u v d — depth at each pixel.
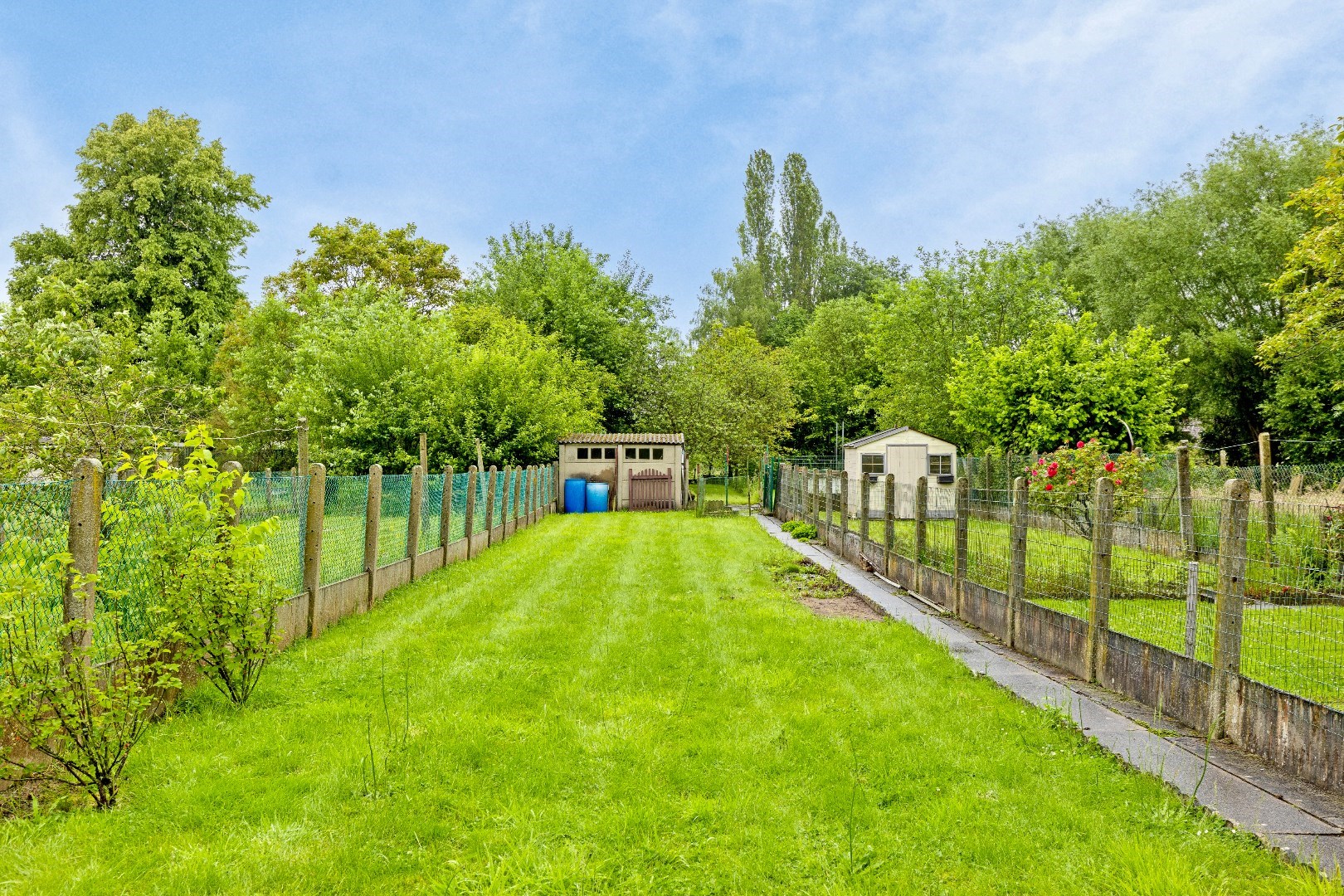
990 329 30.08
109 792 3.78
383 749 4.44
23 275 28.03
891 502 11.11
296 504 7.13
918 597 9.64
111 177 30.30
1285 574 6.55
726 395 33.12
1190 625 5.10
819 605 9.46
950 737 4.66
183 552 4.97
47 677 3.62
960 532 8.53
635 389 38.31
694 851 3.38
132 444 10.85
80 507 4.07
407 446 23.02
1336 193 16.61
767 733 4.75
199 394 14.79
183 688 5.28
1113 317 30.91
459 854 3.35
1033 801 3.77
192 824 3.59
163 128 30.56
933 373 30.86
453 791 3.94
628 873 3.19
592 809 3.75
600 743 4.56
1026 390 20.48
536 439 25.00
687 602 9.15
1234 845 3.29
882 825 3.59
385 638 7.27
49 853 3.25
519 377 25.44
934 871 3.20
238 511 5.81
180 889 3.00
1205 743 4.52
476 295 41.34
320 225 38.19
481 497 14.33
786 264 64.31
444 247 40.47
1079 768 4.20
